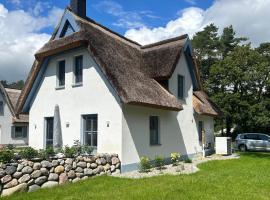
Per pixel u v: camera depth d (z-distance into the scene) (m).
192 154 23.14
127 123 16.16
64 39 17.80
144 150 17.38
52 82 19.42
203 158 23.05
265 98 40.72
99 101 16.80
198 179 13.02
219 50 50.50
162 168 17.27
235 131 44.03
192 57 23.02
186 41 21.55
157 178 13.53
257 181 12.85
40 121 19.95
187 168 17.28
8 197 10.30
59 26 19.22
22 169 11.09
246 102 39.03
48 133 19.66
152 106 16.80
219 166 18.33
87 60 17.58
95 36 17.41
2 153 10.97
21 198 10.22
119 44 19.72
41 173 11.70
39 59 19.12
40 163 11.74
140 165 16.50
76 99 17.91
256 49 46.22
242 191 10.93
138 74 18.23
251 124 40.12
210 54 49.41
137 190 11.07
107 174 14.71
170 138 20.19
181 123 21.77
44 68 19.89
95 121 17.14
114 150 15.91
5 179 10.53
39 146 19.81
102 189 11.53
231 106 39.69
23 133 42.59
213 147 27.66
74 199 9.96
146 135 17.64
